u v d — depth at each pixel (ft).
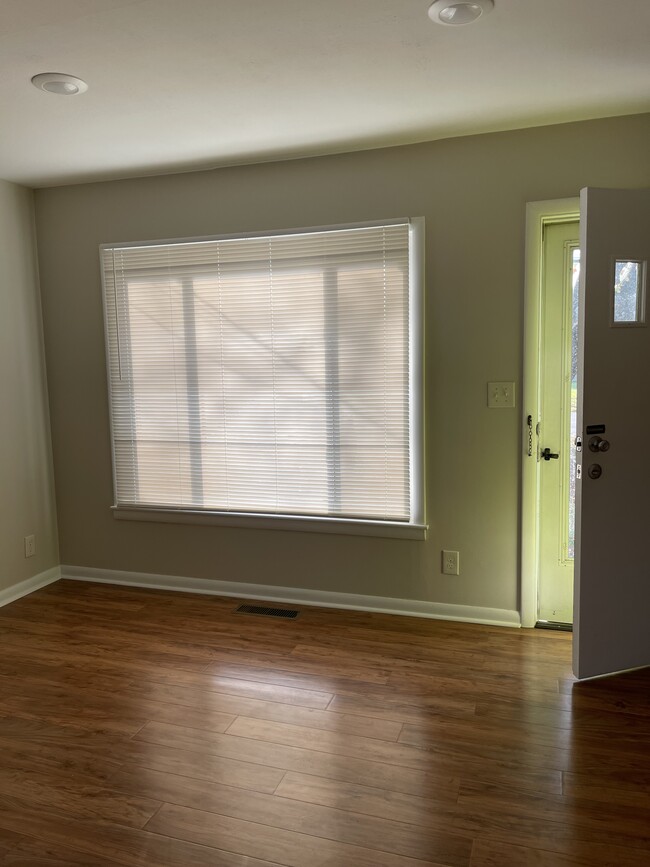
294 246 11.09
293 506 11.66
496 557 10.68
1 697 8.69
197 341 11.90
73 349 12.78
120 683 9.02
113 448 12.72
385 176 10.50
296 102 8.52
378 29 6.61
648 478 8.67
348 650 9.91
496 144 9.93
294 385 11.40
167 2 5.95
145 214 11.94
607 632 8.82
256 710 8.25
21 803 6.59
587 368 8.28
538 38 6.87
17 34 6.50
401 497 11.04
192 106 8.56
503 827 6.12
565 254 10.17
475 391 10.46
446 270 10.38
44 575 13.04
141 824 6.25
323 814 6.34
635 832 6.03
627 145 9.39
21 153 10.40
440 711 8.14
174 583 12.67
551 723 7.82
